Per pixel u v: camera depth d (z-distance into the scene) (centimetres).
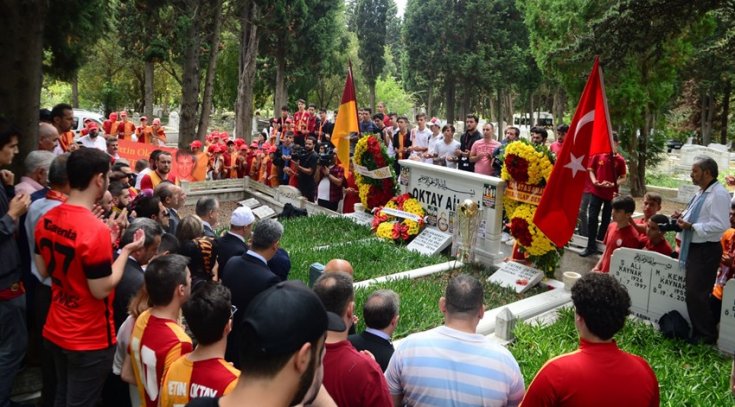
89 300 418
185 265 376
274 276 493
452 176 1088
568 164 822
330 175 1427
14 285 459
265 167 1716
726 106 4169
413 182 1186
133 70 4653
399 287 868
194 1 2050
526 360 637
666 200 2244
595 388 298
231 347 499
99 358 426
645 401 302
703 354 674
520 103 5544
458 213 1037
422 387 348
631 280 788
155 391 357
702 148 3631
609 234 845
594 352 308
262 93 4422
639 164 2245
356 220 1297
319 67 3838
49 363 480
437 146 1378
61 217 411
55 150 866
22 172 573
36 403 535
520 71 4516
